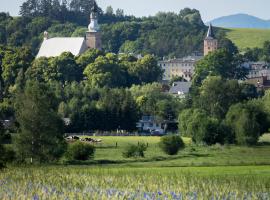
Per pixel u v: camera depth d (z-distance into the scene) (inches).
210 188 4010.8
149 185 4146.2
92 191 3772.1
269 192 3860.7
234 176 5310.0
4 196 3599.9
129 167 6958.7
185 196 3619.6
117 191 3693.4
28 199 3521.2
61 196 3622.0
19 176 4862.2
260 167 6752.0
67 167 6870.1
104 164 7628.0
